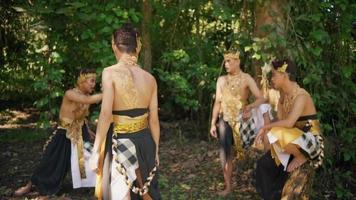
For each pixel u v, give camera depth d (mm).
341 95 5297
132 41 3217
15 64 7539
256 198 4762
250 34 5414
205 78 6402
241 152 4805
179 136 7141
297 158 3955
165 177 5355
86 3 5195
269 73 4922
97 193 3268
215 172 5516
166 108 8102
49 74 5359
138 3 6246
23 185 5047
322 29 5035
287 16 5039
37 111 8859
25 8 5391
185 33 6949
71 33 5645
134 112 3180
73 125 4680
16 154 6293
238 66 4770
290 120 3867
